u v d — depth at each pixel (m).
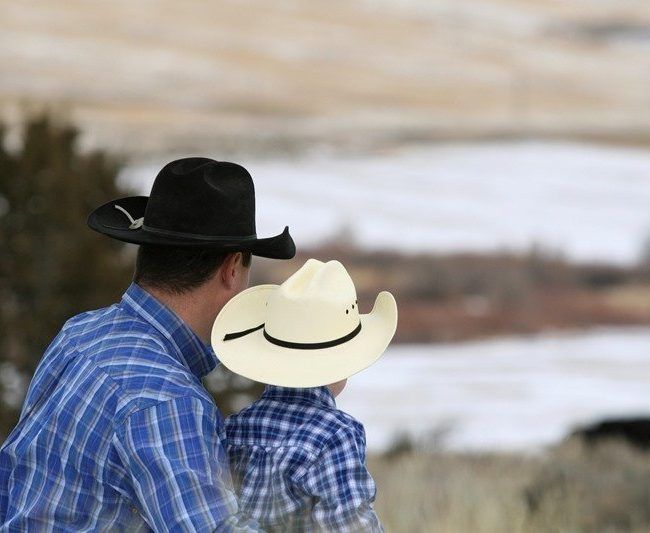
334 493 9.04
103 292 43.12
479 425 102.12
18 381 41.91
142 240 9.80
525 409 112.00
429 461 48.25
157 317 9.91
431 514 29.64
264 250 10.16
